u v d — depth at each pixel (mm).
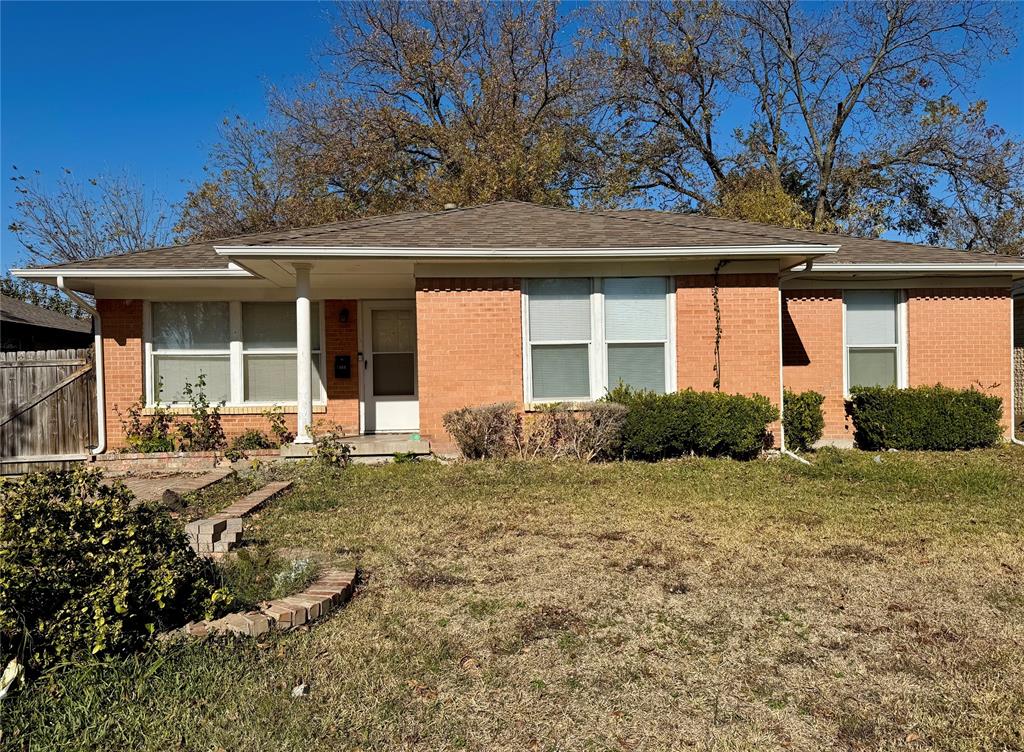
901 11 24766
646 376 9828
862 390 10766
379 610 4129
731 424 9086
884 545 5371
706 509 6539
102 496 3639
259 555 4996
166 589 3500
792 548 5293
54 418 10555
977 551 5191
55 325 18641
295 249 8641
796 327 11141
